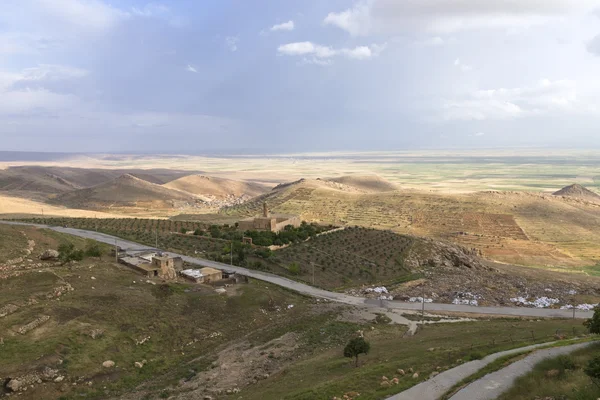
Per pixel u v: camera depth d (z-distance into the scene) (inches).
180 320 2711.6
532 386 1391.5
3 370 1829.5
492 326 2792.8
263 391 1720.0
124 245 4736.7
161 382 2025.1
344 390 1470.2
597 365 1254.3
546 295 3954.2
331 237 5733.3
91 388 1904.5
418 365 1680.6
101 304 2623.0
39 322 2249.0
